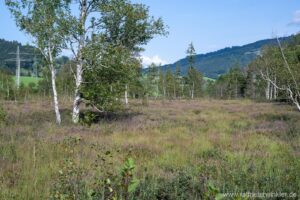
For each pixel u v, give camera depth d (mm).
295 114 31703
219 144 16078
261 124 23797
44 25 24094
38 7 24297
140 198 7582
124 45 27094
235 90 94625
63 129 20000
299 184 8219
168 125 23438
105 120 26062
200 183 8680
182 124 24375
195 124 24531
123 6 24984
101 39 25047
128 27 26094
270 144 15359
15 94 55000
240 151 13320
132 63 26109
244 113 34656
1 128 18859
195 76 93750
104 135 18594
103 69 25828
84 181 7691
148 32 26859
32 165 10484
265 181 8648
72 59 25906
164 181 9016
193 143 16109
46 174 9461
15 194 7906
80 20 25016
